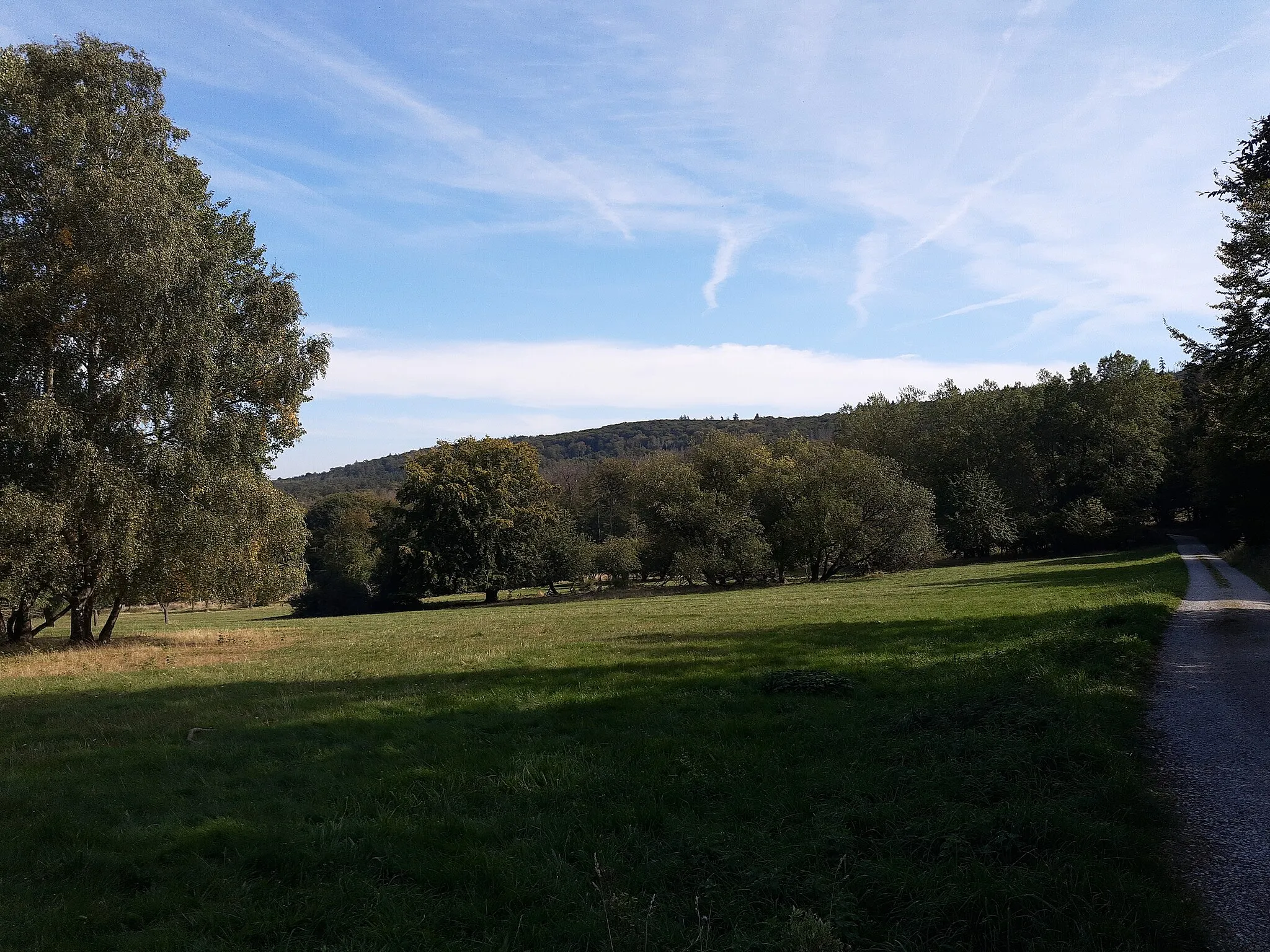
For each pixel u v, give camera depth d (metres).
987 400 83.94
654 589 65.81
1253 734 9.04
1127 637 15.48
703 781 8.04
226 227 30.61
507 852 6.48
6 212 25.34
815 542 62.59
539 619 34.41
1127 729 9.23
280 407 29.59
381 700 13.58
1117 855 5.71
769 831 6.64
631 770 8.64
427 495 62.22
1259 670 13.04
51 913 5.59
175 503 25.28
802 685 12.71
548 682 14.87
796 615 27.94
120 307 24.55
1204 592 27.84
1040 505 78.12
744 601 40.47
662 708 11.92
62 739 11.47
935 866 5.57
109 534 24.20
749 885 5.55
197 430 25.42
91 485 23.78
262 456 30.33
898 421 90.25
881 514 65.00
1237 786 7.25
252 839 6.90
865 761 8.39
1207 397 23.55
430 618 43.25
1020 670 12.68
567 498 102.88
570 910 5.45
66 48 26.42
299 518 29.80
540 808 7.55
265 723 11.94
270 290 29.67
